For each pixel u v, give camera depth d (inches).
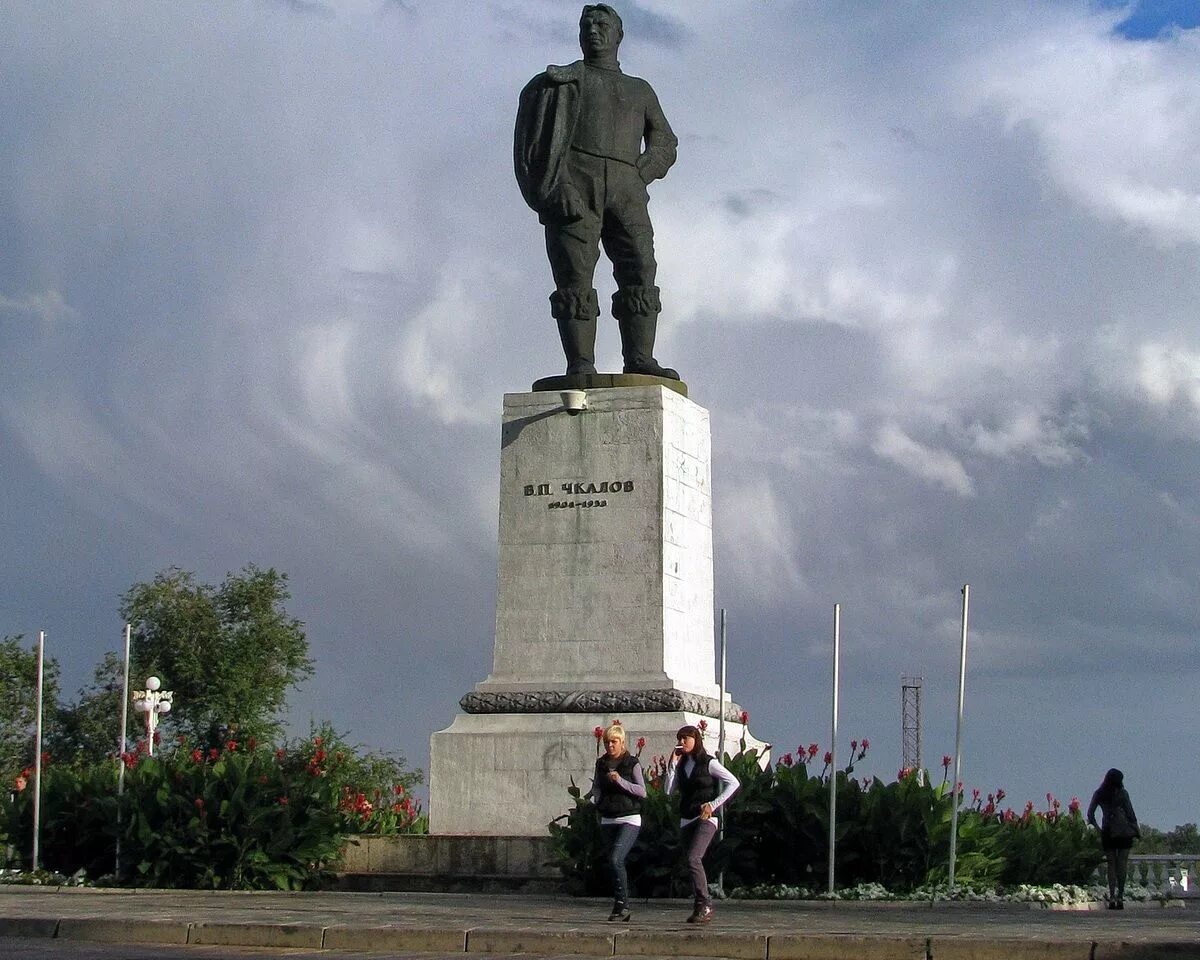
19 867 944.3
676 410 944.9
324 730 1556.3
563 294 958.4
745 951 586.9
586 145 965.2
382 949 607.5
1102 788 892.0
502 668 930.7
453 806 912.9
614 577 923.4
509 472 943.7
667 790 826.8
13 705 2151.8
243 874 893.8
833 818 806.5
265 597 2239.2
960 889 822.5
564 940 599.5
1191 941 563.2
